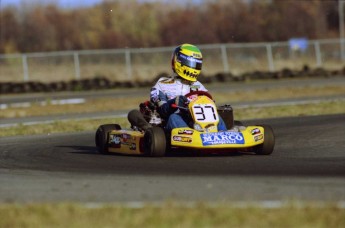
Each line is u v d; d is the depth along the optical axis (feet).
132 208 66.08
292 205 65.62
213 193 74.54
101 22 470.80
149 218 62.34
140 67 369.91
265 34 472.03
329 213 63.00
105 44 462.60
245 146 102.22
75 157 111.96
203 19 474.49
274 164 97.45
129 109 232.94
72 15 484.33
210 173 89.35
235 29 467.52
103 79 333.62
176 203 67.56
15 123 191.42
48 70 358.84
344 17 492.54
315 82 323.16
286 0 484.74
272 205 66.54
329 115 177.78
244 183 80.59
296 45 402.52
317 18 486.38
